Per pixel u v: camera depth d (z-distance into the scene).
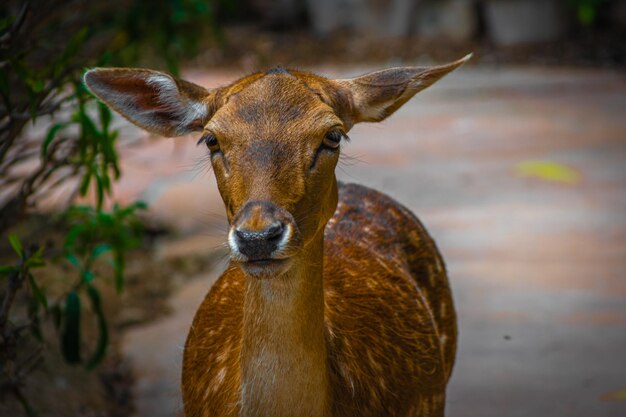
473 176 17.39
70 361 8.70
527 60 26.81
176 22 11.65
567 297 12.43
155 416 10.09
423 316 7.17
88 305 11.88
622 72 25.36
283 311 5.65
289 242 5.27
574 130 20.17
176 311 12.33
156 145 19.61
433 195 16.41
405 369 6.64
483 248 14.04
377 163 18.41
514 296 12.49
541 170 17.41
